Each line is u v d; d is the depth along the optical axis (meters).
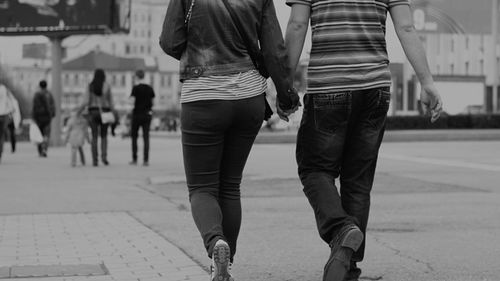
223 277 5.44
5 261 7.68
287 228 9.55
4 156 26.78
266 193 13.62
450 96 45.88
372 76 5.89
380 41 5.99
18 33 34.72
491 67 49.41
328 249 8.13
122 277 6.87
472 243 8.47
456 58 49.62
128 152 29.33
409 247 8.23
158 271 7.11
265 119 6.14
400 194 13.38
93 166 21.06
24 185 15.39
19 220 10.48
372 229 9.45
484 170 18.64
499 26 47.81
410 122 41.91
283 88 5.87
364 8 5.93
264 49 5.81
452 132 37.38
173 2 5.82
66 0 34.47
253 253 7.92
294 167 20.14
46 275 7.01
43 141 26.34
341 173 6.20
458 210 11.21
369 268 7.16
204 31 5.73
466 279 6.71
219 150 5.88
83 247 8.41
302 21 5.94
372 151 6.05
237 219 6.11
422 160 22.34
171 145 36.53
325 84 5.91
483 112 46.38
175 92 154.75
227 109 5.73
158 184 15.44
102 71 20.95
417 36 6.02
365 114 6.01
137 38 162.12
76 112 20.95
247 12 5.75
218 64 5.75
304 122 6.04
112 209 11.59
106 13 34.06
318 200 5.80
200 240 8.77
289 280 6.71
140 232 9.38
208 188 5.89
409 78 49.62
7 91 23.05
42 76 130.38
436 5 46.12
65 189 14.57
